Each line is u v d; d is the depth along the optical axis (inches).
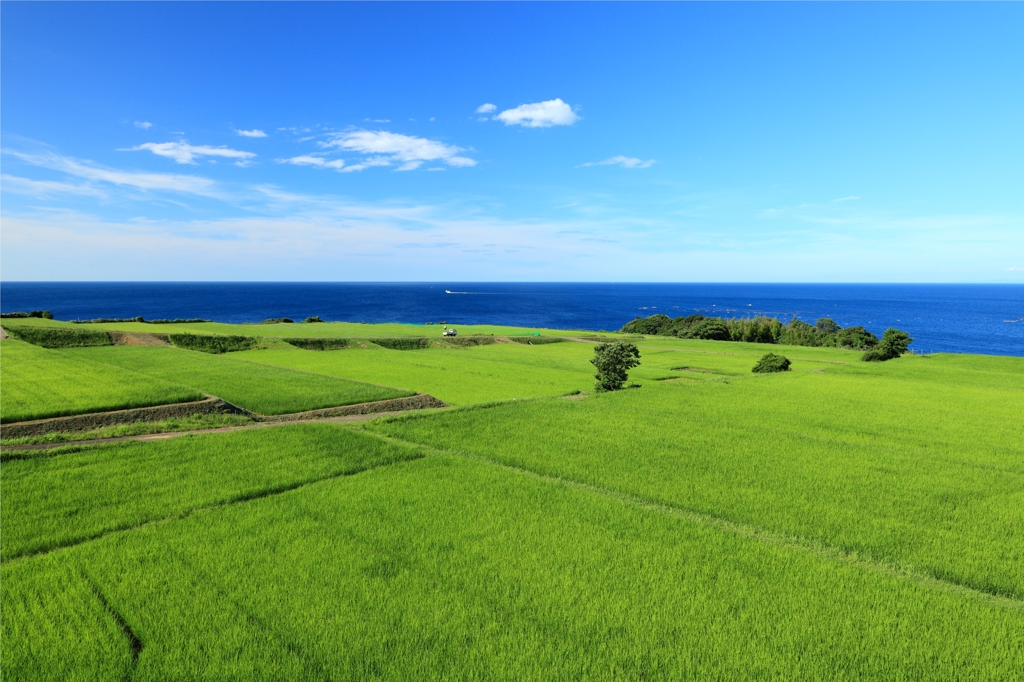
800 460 856.3
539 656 368.8
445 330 3722.9
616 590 456.4
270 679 340.5
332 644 375.2
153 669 346.9
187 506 621.9
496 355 2669.8
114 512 599.5
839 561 522.9
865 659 374.6
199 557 498.9
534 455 870.4
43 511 595.5
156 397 1085.1
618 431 1022.4
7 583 446.3
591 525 589.3
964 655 380.5
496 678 346.3
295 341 2706.7
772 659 370.6
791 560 517.3
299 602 426.0
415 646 375.9
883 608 437.1
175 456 805.2
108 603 422.0
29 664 350.6
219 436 916.6
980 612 433.7
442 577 471.2
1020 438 1035.9
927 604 445.4
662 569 494.0
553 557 513.0
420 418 1104.2
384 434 994.1
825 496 701.3
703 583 472.1
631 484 741.9
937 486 741.3
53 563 481.1
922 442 997.8
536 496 676.1
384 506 635.5
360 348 2783.0
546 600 438.3
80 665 350.0
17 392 1111.6
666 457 866.8
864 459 863.7
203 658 358.6
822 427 1107.3
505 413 1163.3
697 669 358.6
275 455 820.0
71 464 754.8
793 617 422.3
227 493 663.1
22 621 397.4
